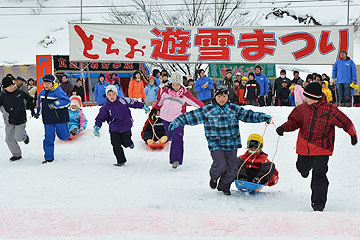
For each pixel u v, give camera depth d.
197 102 8.04
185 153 9.02
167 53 15.87
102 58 15.84
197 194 5.75
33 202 5.26
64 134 8.70
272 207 5.12
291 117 5.18
